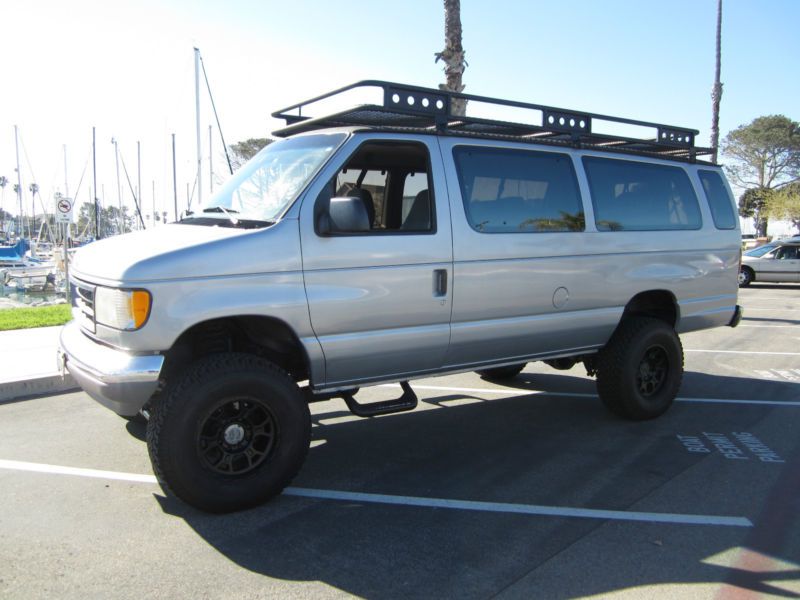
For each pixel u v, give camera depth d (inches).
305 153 177.8
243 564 133.8
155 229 179.6
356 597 122.3
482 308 190.7
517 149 202.7
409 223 183.8
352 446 209.9
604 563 135.8
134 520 153.8
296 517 156.3
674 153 265.4
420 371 187.0
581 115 220.1
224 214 173.6
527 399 270.2
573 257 210.2
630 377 229.1
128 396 144.9
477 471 188.1
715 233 254.7
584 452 205.2
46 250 1959.9
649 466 193.2
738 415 249.0
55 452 200.7
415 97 181.0
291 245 158.4
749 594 125.0
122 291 144.0
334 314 164.9
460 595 123.3
